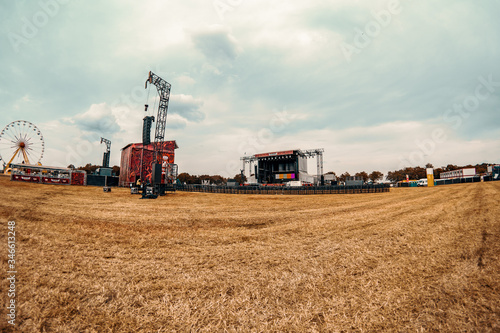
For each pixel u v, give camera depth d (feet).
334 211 38.22
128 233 20.35
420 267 11.27
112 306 7.95
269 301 8.38
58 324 6.77
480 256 12.35
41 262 12.05
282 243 17.35
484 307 7.38
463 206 35.45
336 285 9.62
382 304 7.91
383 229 21.71
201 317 7.33
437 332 6.28
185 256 14.08
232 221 28.32
